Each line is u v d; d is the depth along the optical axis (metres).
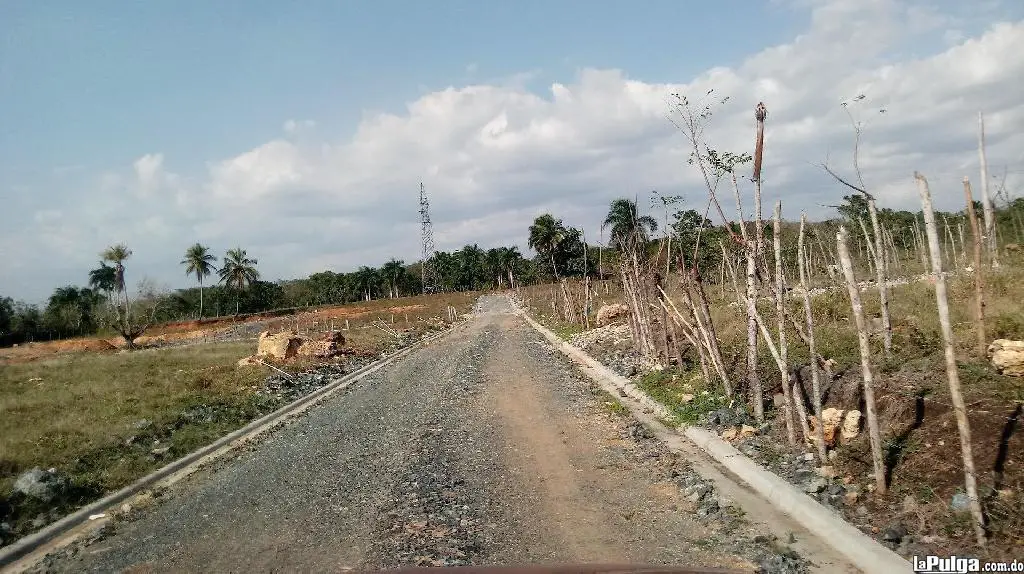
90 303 68.38
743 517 6.21
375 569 5.66
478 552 5.91
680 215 12.98
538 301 56.75
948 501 5.29
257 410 15.03
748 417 9.23
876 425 5.86
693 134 9.16
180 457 11.11
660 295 14.62
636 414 11.39
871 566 4.81
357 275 103.62
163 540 7.18
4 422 13.30
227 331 57.88
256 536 6.98
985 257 14.08
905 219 26.89
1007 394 6.09
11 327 63.94
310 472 9.49
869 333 9.52
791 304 13.67
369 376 20.86
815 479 6.56
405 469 8.91
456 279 111.69
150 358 26.42
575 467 8.56
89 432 12.19
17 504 8.38
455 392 15.44
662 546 5.76
